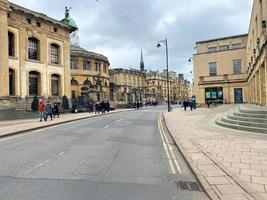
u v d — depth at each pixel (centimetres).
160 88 12525
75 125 2108
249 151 929
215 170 708
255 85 2966
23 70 3609
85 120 2628
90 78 6444
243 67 4694
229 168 721
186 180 662
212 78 4916
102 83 6694
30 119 2680
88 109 4494
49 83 4016
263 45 1994
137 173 722
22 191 579
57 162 846
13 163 834
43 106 2450
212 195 533
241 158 830
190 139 1230
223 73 4850
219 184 596
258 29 2395
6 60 3164
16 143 1251
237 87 4691
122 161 862
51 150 1050
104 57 6944
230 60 4803
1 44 3105
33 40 3847
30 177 683
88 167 784
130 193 569
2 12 3134
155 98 11300
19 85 3538
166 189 596
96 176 693
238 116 1698
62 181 650
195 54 5103
